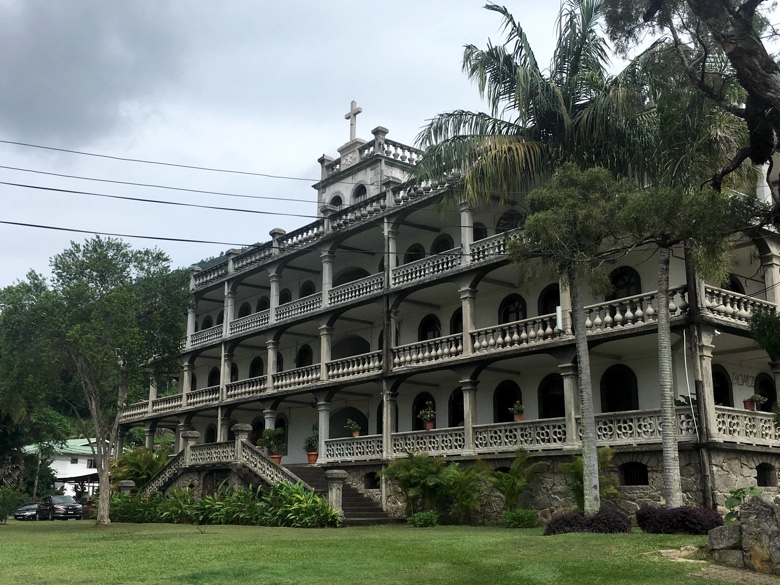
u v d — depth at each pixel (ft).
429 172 71.20
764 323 50.44
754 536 40.19
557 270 58.95
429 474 82.94
